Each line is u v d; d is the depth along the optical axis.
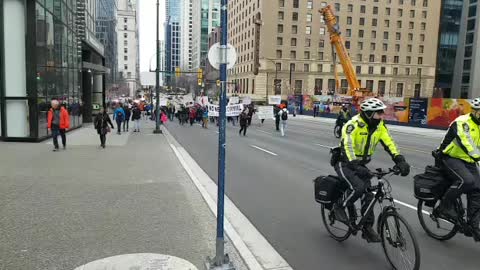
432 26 113.19
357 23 108.62
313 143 20.78
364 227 5.36
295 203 8.21
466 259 5.39
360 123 5.27
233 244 5.66
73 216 6.81
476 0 97.06
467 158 5.71
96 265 4.84
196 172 11.48
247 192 9.18
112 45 64.75
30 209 7.20
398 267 4.81
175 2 70.88
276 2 102.00
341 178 5.45
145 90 102.44
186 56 70.31
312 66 105.56
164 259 5.05
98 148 16.45
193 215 7.02
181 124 37.59
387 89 112.12
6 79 17.53
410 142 23.31
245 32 115.56
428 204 6.19
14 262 4.92
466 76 100.56
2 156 13.61
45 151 15.07
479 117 5.57
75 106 26.28
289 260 5.32
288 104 67.88
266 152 16.62
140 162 12.97
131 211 7.19
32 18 17.28
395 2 110.44
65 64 23.25
